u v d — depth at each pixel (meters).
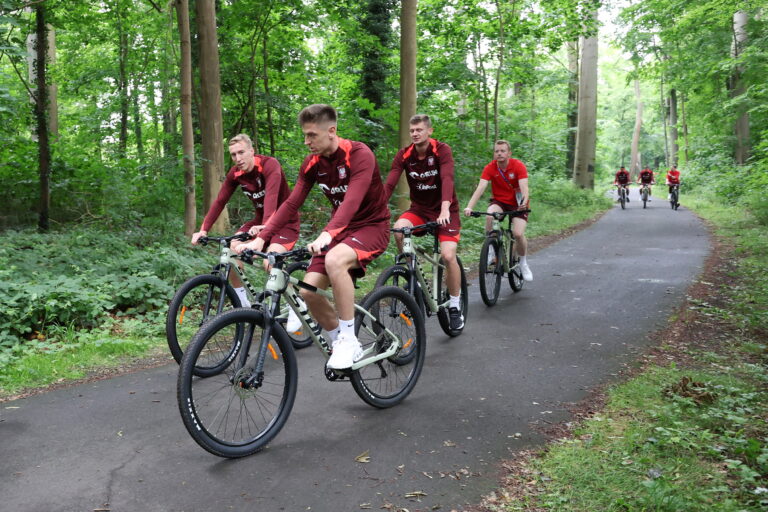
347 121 12.69
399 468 2.85
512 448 3.06
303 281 3.35
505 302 6.60
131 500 2.56
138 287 6.21
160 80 13.87
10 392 3.98
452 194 4.83
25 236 7.68
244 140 4.48
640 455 2.89
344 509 2.50
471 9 15.59
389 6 14.48
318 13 11.09
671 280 7.45
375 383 3.75
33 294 5.26
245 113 11.95
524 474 2.77
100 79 14.95
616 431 3.20
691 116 29.86
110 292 6.11
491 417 3.47
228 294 4.48
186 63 8.52
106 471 2.82
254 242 3.32
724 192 19.78
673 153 36.03
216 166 8.98
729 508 2.38
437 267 5.04
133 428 3.34
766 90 17.78
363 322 3.58
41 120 8.99
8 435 3.24
